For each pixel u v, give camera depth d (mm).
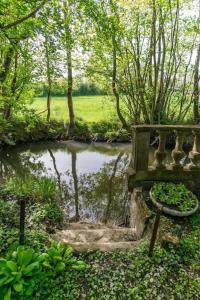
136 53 12773
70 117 14836
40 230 4543
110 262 3740
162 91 13484
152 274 3561
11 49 9844
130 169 5875
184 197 5195
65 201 7645
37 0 6395
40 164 11172
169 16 12375
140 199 5270
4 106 11070
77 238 4727
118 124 15281
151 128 5441
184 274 3607
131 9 11875
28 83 11398
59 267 3408
